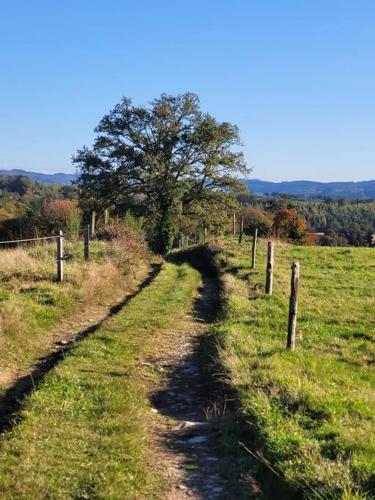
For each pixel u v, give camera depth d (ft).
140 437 20.57
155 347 35.76
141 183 164.45
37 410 22.34
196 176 168.86
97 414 22.39
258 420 20.18
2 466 17.22
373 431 18.83
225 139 167.94
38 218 142.51
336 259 81.82
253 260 70.64
